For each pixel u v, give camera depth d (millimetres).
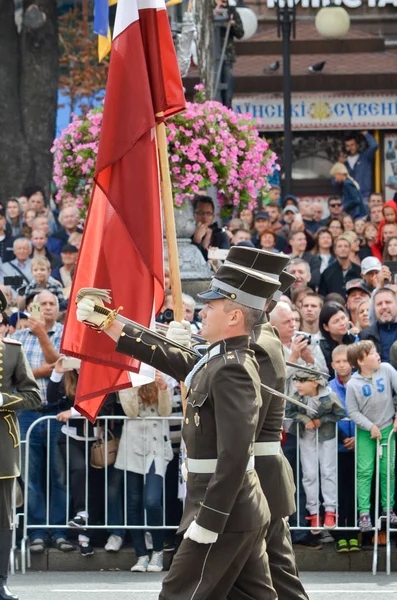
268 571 12008
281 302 19844
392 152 45250
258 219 31734
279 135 45312
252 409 11484
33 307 20578
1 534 16812
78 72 40750
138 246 14938
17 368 17234
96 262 15273
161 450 19406
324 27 42250
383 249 31062
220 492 11297
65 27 40750
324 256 29922
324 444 19484
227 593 11758
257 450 12797
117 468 19469
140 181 15016
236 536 11586
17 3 39531
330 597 17250
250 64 45219
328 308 21578
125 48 15125
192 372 12109
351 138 45250
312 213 34906
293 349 19531
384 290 21812
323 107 45094
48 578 18797
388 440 19156
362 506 19375
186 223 23484
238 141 22719
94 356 14789
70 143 22781
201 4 28812
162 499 19406
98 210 15320
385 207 31156
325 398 19484
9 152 39094
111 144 15016
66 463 19688
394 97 45094
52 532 19875
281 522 12938
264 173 23281
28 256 29688
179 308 14227
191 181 22203
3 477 16750
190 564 11602
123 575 19000
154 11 15195
